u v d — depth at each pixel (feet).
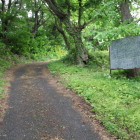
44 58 94.27
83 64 54.13
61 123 16.97
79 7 53.88
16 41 75.00
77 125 16.53
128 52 31.89
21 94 26.68
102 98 22.97
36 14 100.22
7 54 70.64
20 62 71.20
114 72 39.42
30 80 37.04
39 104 22.34
